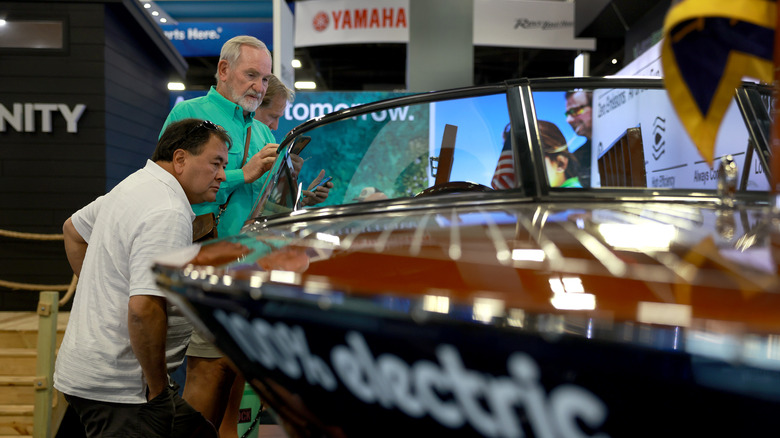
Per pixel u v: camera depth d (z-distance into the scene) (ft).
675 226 2.98
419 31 27.20
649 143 4.62
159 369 5.41
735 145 4.64
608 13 19.36
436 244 2.84
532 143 4.40
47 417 9.70
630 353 1.87
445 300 2.05
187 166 6.02
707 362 1.80
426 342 2.15
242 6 28.19
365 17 27.17
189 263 3.01
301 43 28.17
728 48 2.69
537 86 4.71
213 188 6.37
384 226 3.60
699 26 2.52
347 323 2.29
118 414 5.56
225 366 7.41
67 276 16.69
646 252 2.48
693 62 2.70
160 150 6.11
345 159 5.13
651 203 4.03
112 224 5.57
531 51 33.22
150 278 5.22
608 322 1.87
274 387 2.81
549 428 2.10
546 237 2.81
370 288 2.21
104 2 16.38
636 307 1.90
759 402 1.79
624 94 4.69
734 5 2.35
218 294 2.65
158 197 5.58
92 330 5.56
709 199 4.12
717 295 1.96
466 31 27.09
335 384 2.51
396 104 5.04
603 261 2.38
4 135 16.57
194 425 5.95
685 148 4.66
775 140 2.33
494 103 4.73
